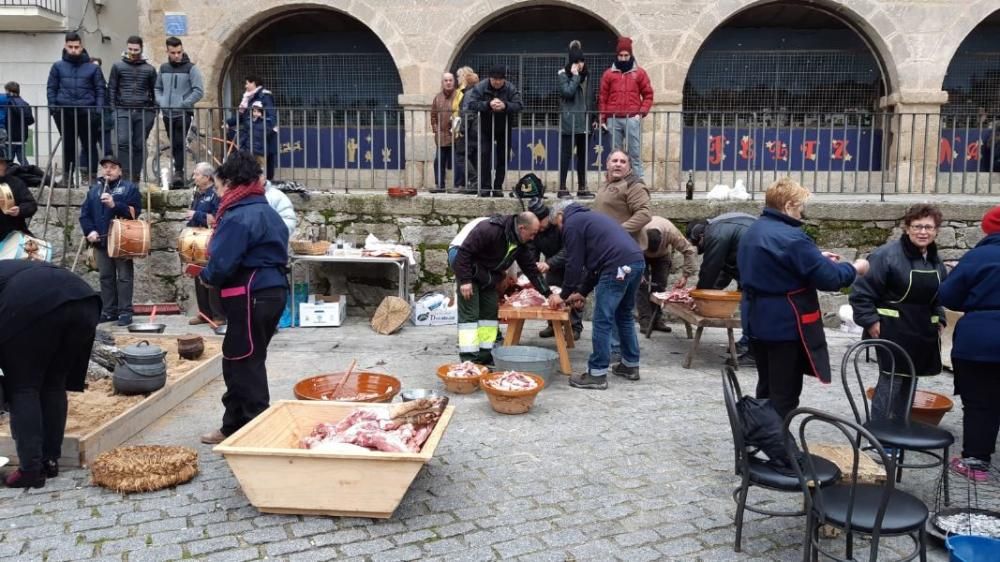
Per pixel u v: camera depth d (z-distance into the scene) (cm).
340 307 874
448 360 719
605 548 372
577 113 937
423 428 437
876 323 486
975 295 447
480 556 363
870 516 324
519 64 1321
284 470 394
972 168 1221
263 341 485
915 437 412
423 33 1209
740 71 1295
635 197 749
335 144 1296
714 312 686
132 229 811
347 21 1307
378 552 365
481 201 905
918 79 1168
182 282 942
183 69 1008
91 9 1416
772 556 367
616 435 526
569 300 640
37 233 953
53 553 362
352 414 450
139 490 425
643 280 836
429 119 1219
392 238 923
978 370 452
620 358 688
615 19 1184
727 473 464
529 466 470
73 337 432
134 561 355
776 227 432
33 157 1344
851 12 1170
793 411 331
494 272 669
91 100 998
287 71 1343
